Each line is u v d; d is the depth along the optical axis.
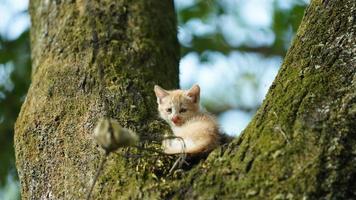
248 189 5.27
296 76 5.94
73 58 7.78
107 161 6.25
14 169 11.95
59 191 6.44
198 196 5.41
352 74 5.76
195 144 6.71
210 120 8.46
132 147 6.21
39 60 8.30
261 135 5.62
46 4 9.05
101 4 8.55
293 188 5.14
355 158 5.26
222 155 5.71
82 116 6.99
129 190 5.83
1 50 12.67
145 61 8.13
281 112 5.70
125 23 8.46
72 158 6.58
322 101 5.65
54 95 7.34
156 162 6.01
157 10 9.05
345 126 5.43
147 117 7.16
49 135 6.94
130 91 7.41
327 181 5.14
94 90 7.28
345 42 5.98
